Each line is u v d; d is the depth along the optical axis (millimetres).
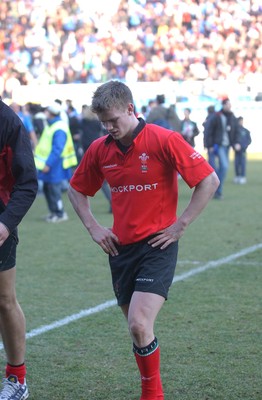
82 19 45281
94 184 6016
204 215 18031
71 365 6922
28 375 6648
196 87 38938
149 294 5406
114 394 6168
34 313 8875
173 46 44812
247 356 7090
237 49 44844
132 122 5535
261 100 41500
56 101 20672
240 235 14859
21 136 5645
